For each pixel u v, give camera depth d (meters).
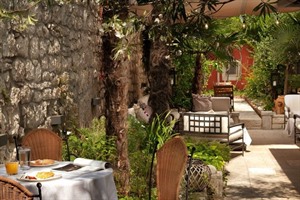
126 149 5.85
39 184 3.72
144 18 5.12
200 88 14.38
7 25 5.60
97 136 7.10
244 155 10.06
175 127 10.09
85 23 9.05
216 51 11.57
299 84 14.15
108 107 5.82
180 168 4.73
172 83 14.12
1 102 5.48
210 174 6.45
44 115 6.76
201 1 4.86
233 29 11.17
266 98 15.55
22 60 6.04
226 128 9.19
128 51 5.23
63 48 7.63
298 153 10.20
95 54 9.90
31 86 6.32
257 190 7.37
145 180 6.16
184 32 8.30
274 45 13.34
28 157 4.84
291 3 6.87
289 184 7.72
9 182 3.57
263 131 13.44
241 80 23.94
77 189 4.21
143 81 14.98
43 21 6.73
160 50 8.41
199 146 7.90
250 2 7.90
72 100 8.01
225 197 6.98
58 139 5.80
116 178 5.79
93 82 9.72
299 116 10.88
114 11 5.54
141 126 7.70
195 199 6.02
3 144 5.36
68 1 6.18
